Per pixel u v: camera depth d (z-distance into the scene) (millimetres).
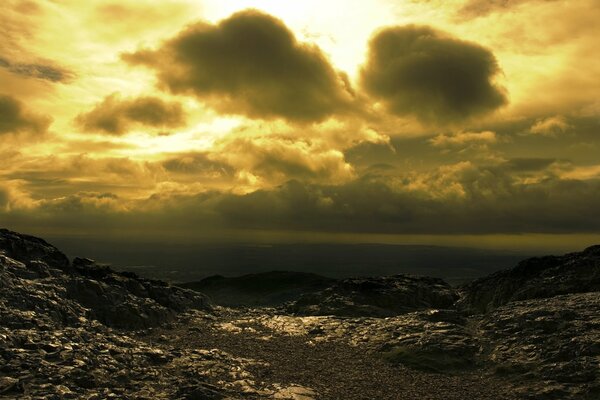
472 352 24547
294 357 25234
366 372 22672
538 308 28031
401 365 23750
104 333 26281
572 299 29906
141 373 18562
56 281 30859
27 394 14414
